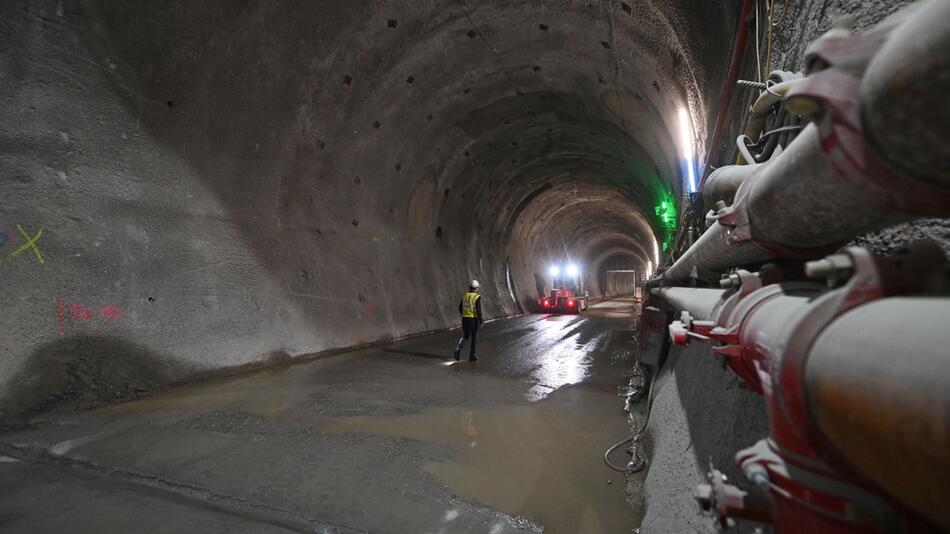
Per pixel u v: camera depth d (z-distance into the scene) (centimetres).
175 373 709
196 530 283
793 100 83
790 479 96
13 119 612
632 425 501
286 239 1016
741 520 166
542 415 545
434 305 1574
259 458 400
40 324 592
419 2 877
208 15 753
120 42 702
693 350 370
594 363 903
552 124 1542
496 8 887
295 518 296
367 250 1291
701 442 251
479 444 443
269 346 892
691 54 603
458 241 1917
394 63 1031
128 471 370
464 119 1360
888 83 62
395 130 1244
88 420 511
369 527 286
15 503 318
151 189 756
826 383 78
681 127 782
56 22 643
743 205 158
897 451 62
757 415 185
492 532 282
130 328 686
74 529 285
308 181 1079
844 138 79
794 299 115
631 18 706
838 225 119
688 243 678
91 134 685
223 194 876
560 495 334
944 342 53
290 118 977
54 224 635
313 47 904
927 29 56
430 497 328
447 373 798
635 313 2409
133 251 718
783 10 285
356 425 497
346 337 1105
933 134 62
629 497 329
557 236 3288
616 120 1258
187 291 780
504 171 1881
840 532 89
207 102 826
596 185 2405
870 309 75
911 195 82
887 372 61
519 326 1677
